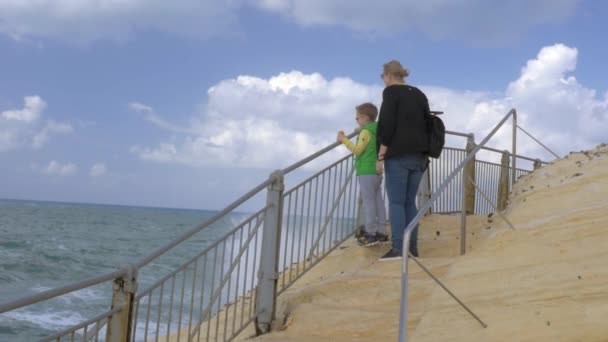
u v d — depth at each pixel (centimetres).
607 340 341
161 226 7056
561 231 493
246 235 511
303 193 583
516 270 446
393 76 614
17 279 2105
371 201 673
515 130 910
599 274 407
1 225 5256
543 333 365
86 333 322
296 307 543
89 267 2550
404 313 299
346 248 741
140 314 1154
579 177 667
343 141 643
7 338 1147
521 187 814
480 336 380
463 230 598
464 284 450
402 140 586
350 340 477
